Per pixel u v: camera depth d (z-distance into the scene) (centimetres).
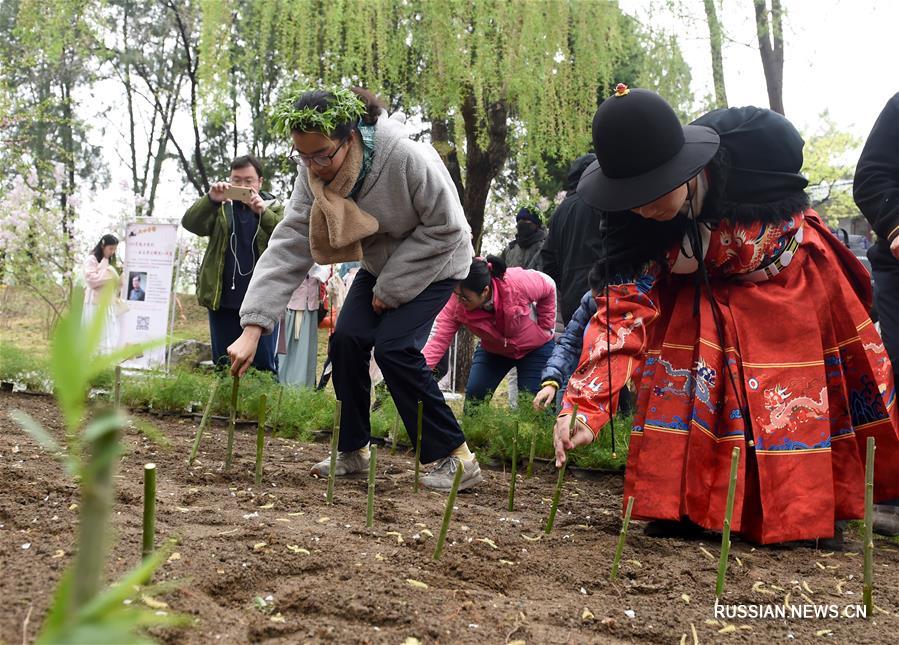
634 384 343
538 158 1041
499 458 515
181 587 193
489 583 231
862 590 255
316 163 328
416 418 365
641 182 282
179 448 426
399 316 358
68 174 2652
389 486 373
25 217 1388
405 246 353
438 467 382
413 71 1002
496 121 1038
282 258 357
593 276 329
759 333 320
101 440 45
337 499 326
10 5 2083
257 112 2038
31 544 213
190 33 2202
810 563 292
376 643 173
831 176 1481
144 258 848
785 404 313
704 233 320
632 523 343
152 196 2711
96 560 45
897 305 359
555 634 192
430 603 203
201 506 294
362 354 370
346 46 980
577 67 1009
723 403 319
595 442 494
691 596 238
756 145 314
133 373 631
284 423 557
